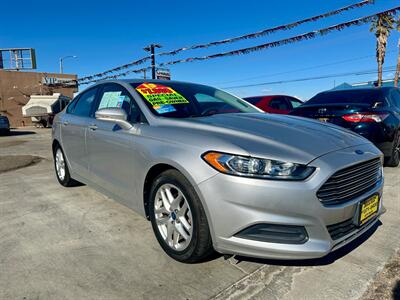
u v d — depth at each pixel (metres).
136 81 3.57
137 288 2.27
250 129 2.52
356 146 2.56
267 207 2.09
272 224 2.10
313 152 2.23
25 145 11.70
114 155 3.22
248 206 2.11
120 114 3.02
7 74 32.84
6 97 32.97
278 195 2.07
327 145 2.38
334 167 2.17
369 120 4.95
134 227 3.30
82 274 2.45
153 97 3.21
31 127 30.17
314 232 2.14
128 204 3.13
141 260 2.64
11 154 8.95
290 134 2.48
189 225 2.46
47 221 3.48
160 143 2.64
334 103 5.40
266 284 2.30
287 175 2.10
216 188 2.19
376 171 2.71
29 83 34.12
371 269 2.46
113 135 3.23
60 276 2.42
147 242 2.96
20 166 6.75
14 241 3.01
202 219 2.31
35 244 2.94
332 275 2.39
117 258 2.68
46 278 2.40
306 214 2.09
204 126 2.60
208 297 2.16
